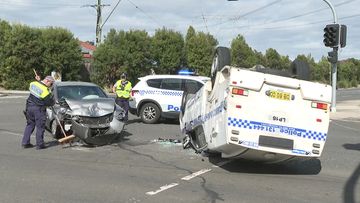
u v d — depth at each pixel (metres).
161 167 9.49
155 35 60.75
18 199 6.90
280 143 8.59
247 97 8.52
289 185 8.26
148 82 17.48
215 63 9.94
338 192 7.81
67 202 6.79
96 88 14.05
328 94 8.66
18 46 47.50
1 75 49.03
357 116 24.86
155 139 13.38
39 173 8.68
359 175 9.28
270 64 92.62
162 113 17.17
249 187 8.00
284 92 8.59
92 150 11.38
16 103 27.41
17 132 14.34
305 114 8.63
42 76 48.97
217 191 7.62
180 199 7.06
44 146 11.52
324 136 8.70
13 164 9.46
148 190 7.57
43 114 11.42
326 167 10.05
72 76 51.41
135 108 17.39
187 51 64.69
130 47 54.88
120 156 10.63
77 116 11.80
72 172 8.83
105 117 12.05
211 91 9.74
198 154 11.02
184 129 11.81
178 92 17.08
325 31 25.38
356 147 13.16
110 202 6.83
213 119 9.34
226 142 8.56
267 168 9.69
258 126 8.55
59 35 49.75
